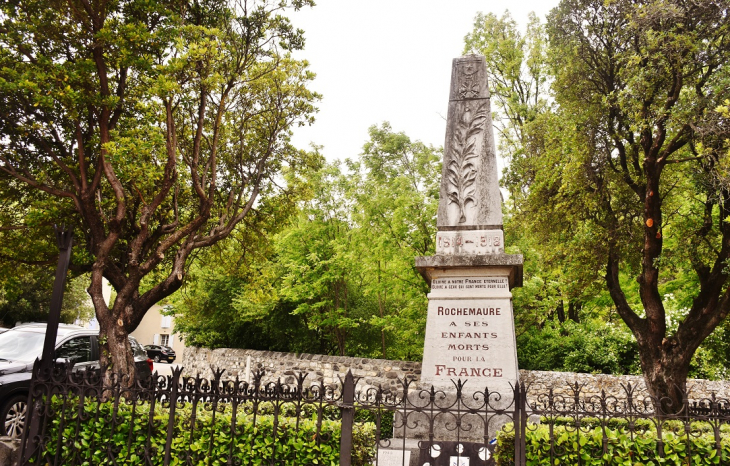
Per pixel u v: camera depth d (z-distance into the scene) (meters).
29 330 9.72
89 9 8.67
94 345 10.12
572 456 5.03
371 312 18.78
